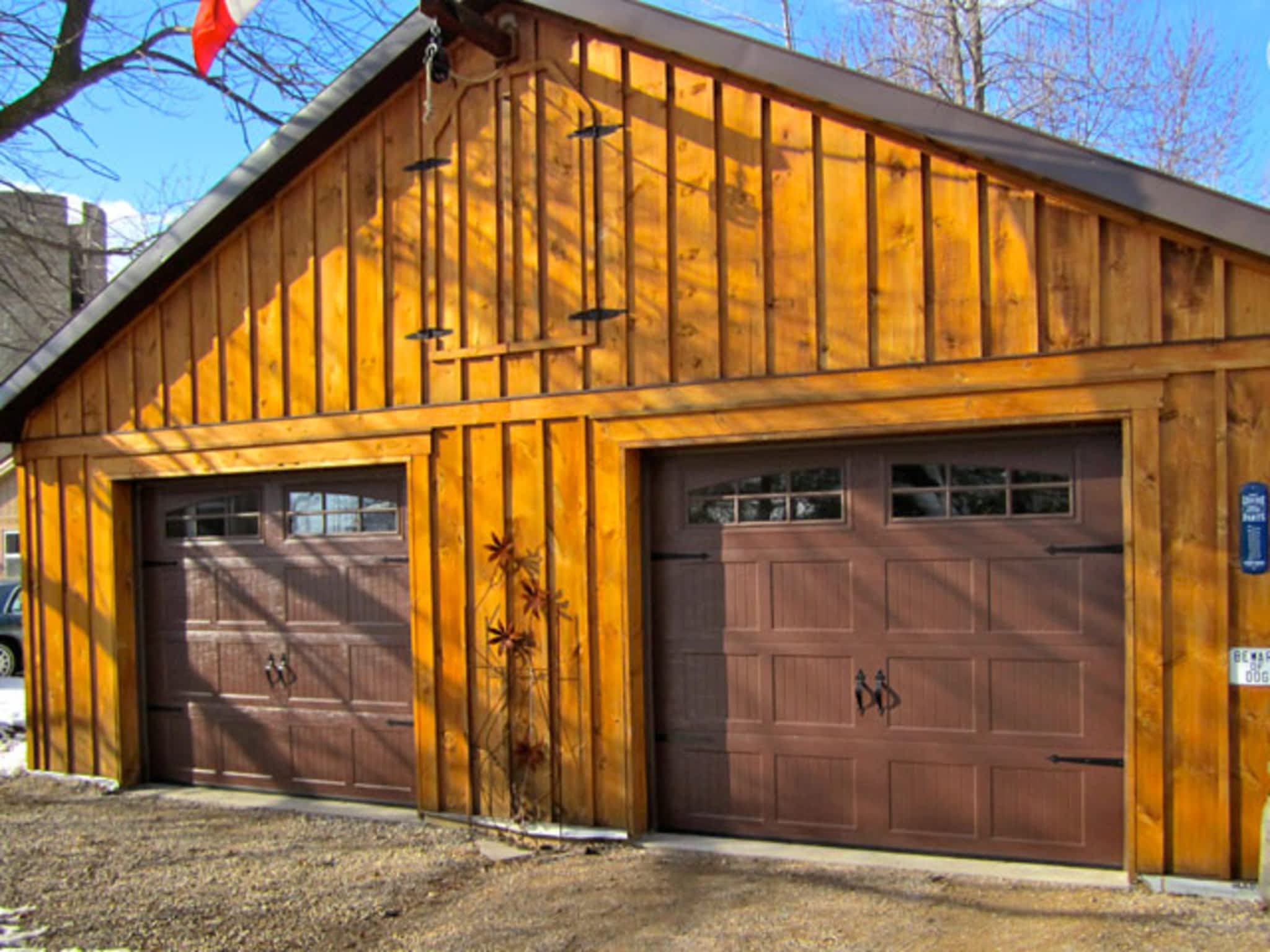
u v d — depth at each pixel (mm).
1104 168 5008
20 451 8523
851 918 4918
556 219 6504
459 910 5281
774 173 5934
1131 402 5172
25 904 5492
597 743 6285
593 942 4805
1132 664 5156
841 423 5723
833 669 5934
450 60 6836
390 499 7242
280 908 5387
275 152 7137
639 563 6297
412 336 6914
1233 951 4293
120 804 7555
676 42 5949
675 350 6145
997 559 5609
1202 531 5066
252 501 7801
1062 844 5449
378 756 7266
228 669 7859
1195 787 5059
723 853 5875
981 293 5461
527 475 6527
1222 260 5039
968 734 5641
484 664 6641
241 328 7594
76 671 8266
